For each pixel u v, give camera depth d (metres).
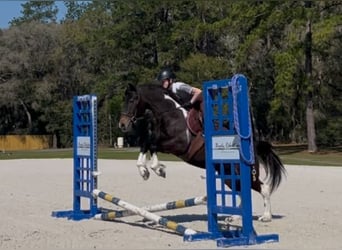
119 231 12.14
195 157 12.30
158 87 12.48
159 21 69.19
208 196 11.31
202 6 59.50
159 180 23.62
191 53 62.22
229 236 11.09
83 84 76.69
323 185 21.25
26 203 16.92
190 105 12.34
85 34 73.81
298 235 11.44
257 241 10.60
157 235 11.63
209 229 11.25
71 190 20.50
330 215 14.10
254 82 60.03
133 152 52.84
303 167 31.05
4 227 12.65
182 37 62.88
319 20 46.94
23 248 10.23
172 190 20.03
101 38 70.94
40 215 14.62
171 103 12.34
